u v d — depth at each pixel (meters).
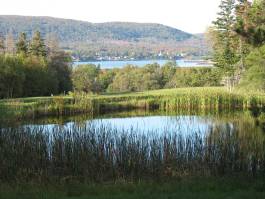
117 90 84.88
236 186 11.85
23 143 14.40
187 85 82.06
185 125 31.47
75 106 42.59
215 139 15.73
